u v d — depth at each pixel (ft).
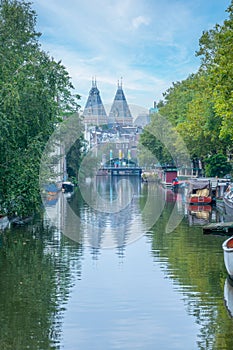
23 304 66.80
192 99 251.19
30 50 151.02
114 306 65.67
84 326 59.21
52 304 66.64
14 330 58.13
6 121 117.39
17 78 123.13
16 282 77.51
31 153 125.80
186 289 72.69
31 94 125.08
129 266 87.51
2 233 123.24
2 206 129.49
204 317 61.46
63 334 57.00
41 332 57.47
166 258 93.66
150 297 69.21
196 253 97.76
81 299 68.80
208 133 212.23
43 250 102.47
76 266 88.28
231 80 149.18
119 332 57.41
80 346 53.88
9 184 124.57
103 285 75.36
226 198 165.07
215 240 111.86
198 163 285.64
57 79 134.62
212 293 70.64
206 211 176.14
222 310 63.72
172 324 59.31
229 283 75.51
